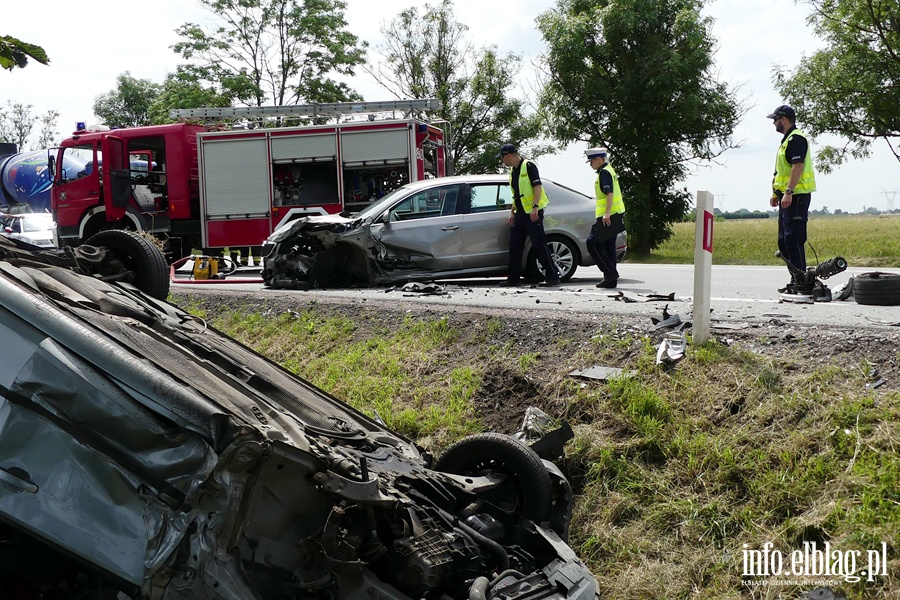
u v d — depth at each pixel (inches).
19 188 981.2
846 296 333.4
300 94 1327.5
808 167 338.0
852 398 184.7
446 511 147.2
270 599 115.3
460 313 300.2
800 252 344.2
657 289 406.3
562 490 168.2
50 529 114.6
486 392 242.7
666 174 1071.0
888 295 307.6
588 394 221.0
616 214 405.4
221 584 108.0
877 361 202.4
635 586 164.2
